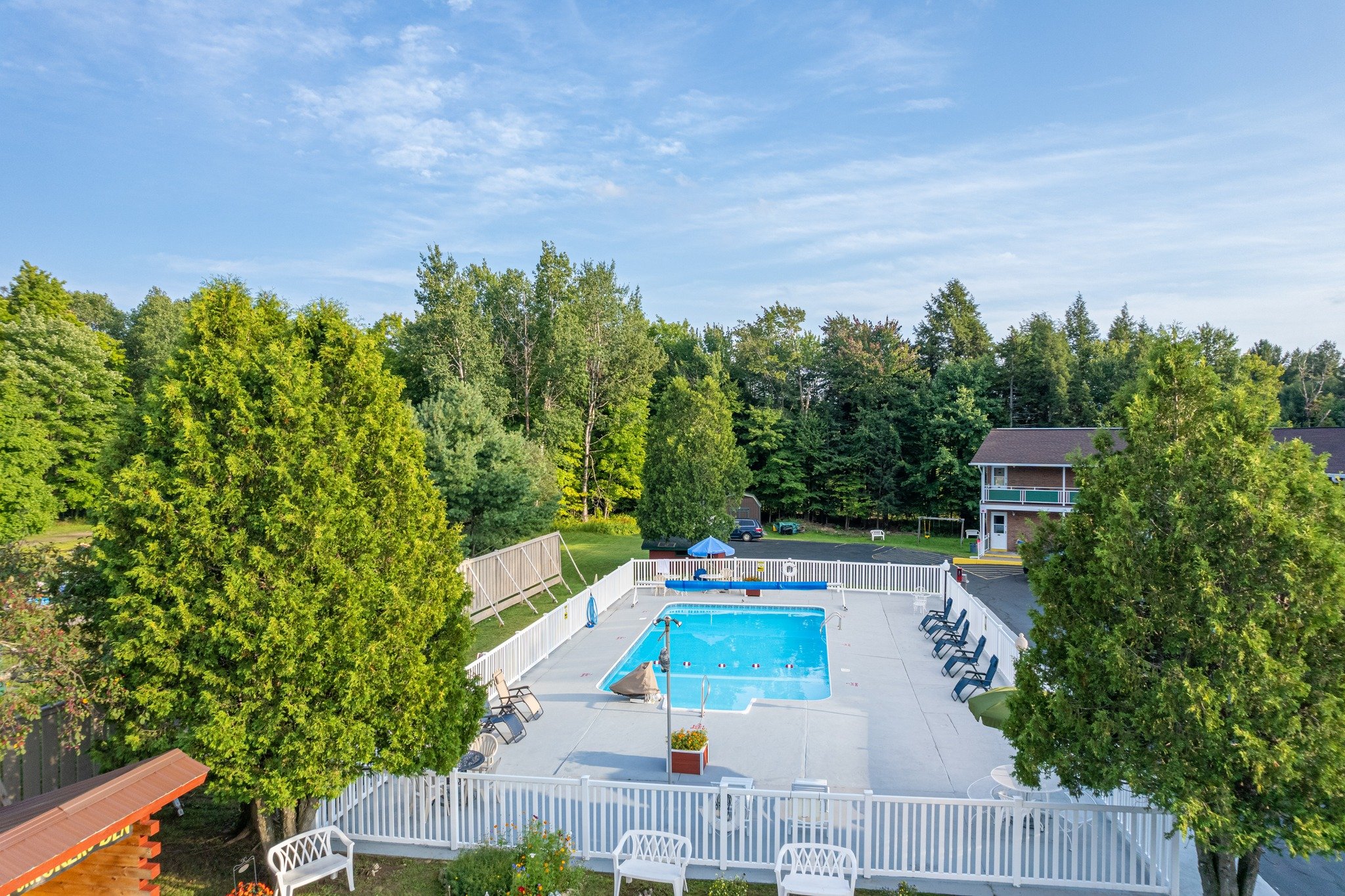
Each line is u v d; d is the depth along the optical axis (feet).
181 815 38.40
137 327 219.82
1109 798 35.70
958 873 32.09
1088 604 28.02
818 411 222.28
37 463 132.46
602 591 88.43
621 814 33.91
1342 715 23.50
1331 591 23.61
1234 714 24.03
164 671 27.94
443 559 34.60
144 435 31.14
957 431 194.59
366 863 33.88
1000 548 142.72
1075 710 27.45
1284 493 24.45
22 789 31.94
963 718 51.34
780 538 177.27
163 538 28.30
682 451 107.45
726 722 51.19
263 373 30.22
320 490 29.30
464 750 35.06
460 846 35.19
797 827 33.12
